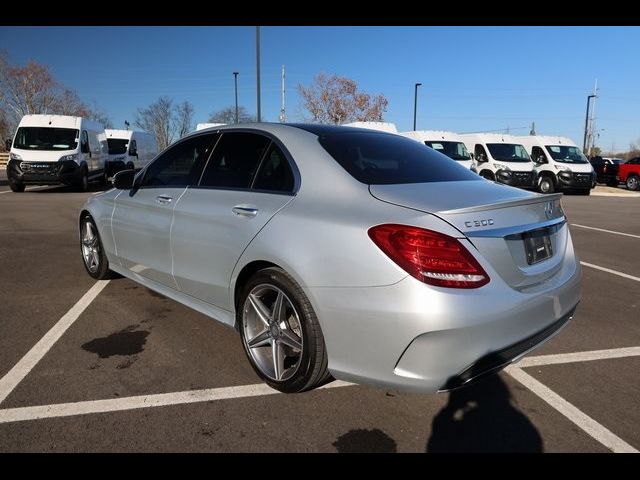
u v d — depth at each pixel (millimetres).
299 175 3105
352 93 34844
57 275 5703
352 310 2568
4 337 3906
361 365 2609
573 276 3170
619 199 19438
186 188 3838
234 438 2674
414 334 2408
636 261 7168
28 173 16219
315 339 2791
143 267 4352
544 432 2768
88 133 18172
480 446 2646
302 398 3074
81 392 3092
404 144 3699
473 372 2494
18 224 9500
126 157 22578
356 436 2713
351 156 3166
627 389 3248
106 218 4836
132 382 3229
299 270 2756
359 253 2557
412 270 2422
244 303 3223
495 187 3229
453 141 19547
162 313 4477
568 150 21469
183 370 3402
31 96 44281
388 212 2621
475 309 2410
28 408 2902
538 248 2898
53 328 4102
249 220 3152
